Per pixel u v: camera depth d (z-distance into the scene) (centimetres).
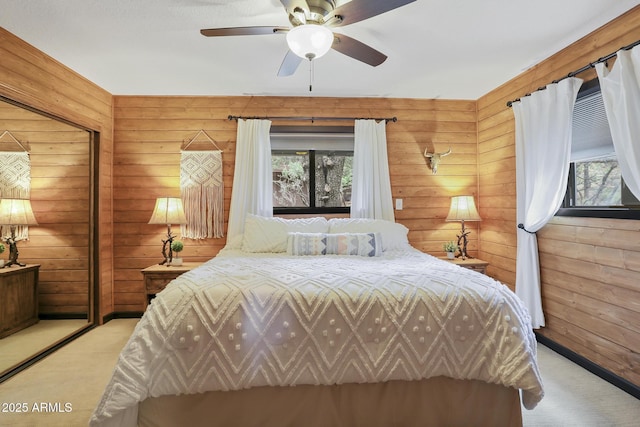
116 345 261
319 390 145
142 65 262
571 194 243
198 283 154
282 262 213
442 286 154
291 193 342
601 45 211
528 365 137
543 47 239
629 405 181
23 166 276
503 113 310
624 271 196
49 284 299
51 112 249
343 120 340
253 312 141
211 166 327
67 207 302
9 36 215
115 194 326
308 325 141
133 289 327
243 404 142
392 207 332
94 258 305
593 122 222
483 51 244
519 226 273
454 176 349
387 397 147
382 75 286
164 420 137
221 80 294
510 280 301
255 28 163
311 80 296
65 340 265
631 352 192
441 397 149
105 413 121
